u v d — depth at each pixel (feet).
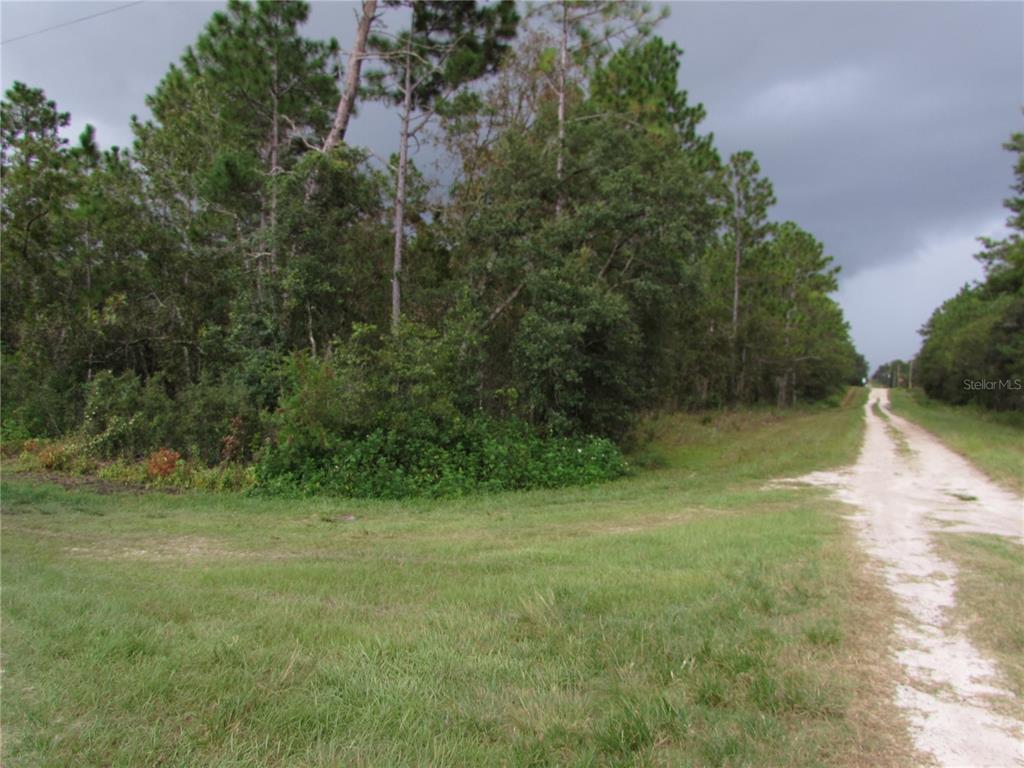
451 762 9.36
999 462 52.95
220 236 65.72
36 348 60.59
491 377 62.03
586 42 67.77
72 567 21.74
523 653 13.32
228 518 32.73
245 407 49.29
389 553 24.27
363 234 64.03
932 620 16.24
